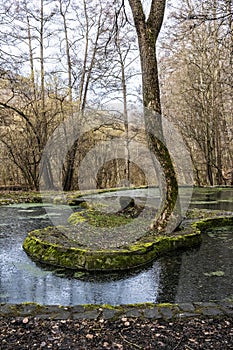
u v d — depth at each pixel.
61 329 2.41
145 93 5.39
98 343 2.23
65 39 15.63
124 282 3.62
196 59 15.54
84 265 3.97
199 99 16.12
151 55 5.35
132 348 2.17
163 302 3.08
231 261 4.26
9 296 3.26
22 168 14.65
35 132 13.88
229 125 17.30
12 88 12.48
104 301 3.13
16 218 7.45
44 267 4.13
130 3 5.52
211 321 2.51
